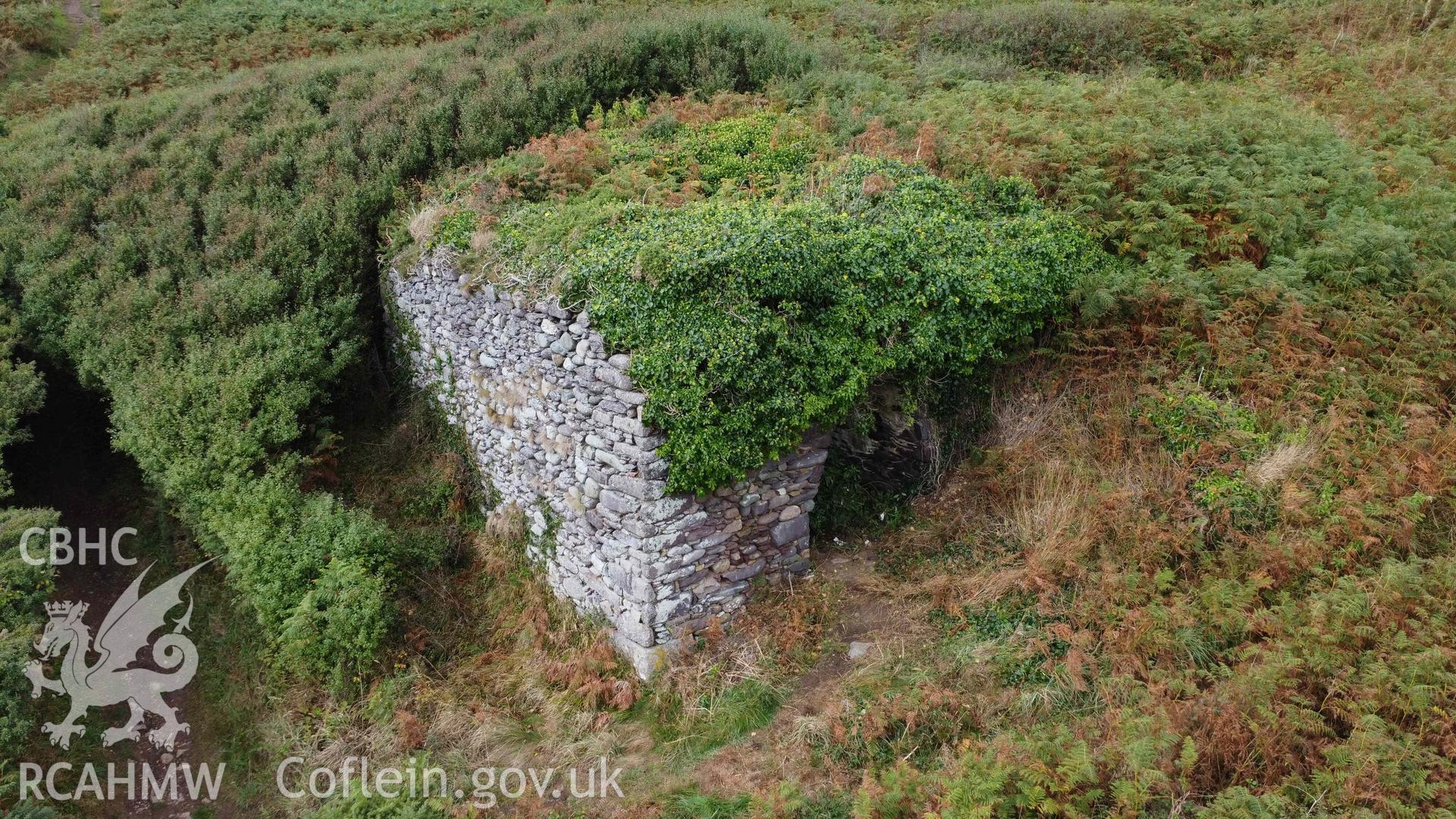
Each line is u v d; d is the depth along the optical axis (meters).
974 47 16.05
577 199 10.77
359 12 22.64
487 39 17.19
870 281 8.53
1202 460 7.57
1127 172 10.20
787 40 15.46
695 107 13.45
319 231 12.41
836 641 8.14
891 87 13.77
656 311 7.92
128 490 12.11
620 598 8.55
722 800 7.03
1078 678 6.48
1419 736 5.27
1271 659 5.90
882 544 9.02
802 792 6.77
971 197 10.01
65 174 14.23
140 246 12.89
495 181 11.34
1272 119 11.10
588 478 8.74
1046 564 7.53
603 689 8.34
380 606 8.89
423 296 11.30
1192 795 5.48
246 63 20.50
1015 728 6.50
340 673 8.66
